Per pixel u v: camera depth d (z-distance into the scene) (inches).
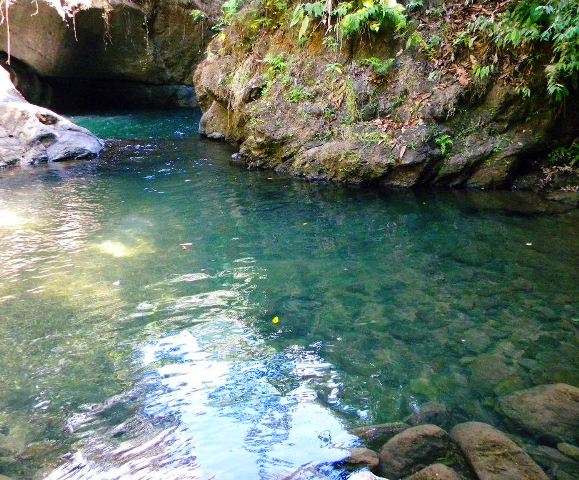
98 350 122.1
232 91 344.5
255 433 95.4
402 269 165.5
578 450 89.7
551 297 144.0
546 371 112.3
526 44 245.1
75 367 115.6
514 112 247.9
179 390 107.7
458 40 261.7
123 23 495.5
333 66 283.7
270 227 205.8
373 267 167.6
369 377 112.0
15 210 230.5
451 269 164.2
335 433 95.4
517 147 243.1
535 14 228.7
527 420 97.3
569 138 249.1
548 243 180.7
